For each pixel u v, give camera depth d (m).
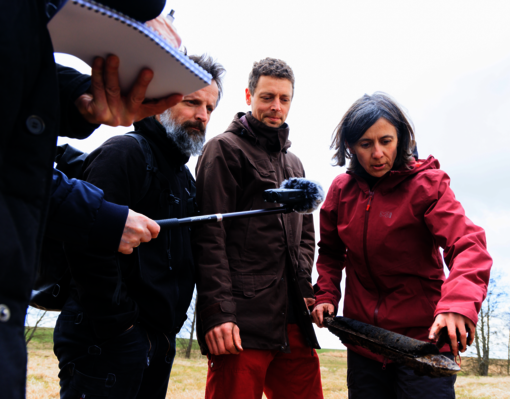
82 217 1.11
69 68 1.17
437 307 1.69
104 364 1.48
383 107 2.04
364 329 1.94
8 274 0.67
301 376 2.17
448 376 1.75
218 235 1.97
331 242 2.35
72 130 1.13
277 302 2.02
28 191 0.74
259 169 2.17
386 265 2.01
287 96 2.27
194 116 1.91
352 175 2.21
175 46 1.08
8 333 0.65
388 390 1.98
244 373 1.89
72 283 1.56
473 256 1.73
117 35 0.90
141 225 1.20
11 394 0.62
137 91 1.02
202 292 1.90
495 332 8.64
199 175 2.13
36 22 0.76
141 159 1.69
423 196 1.98
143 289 1.61
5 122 0.71
